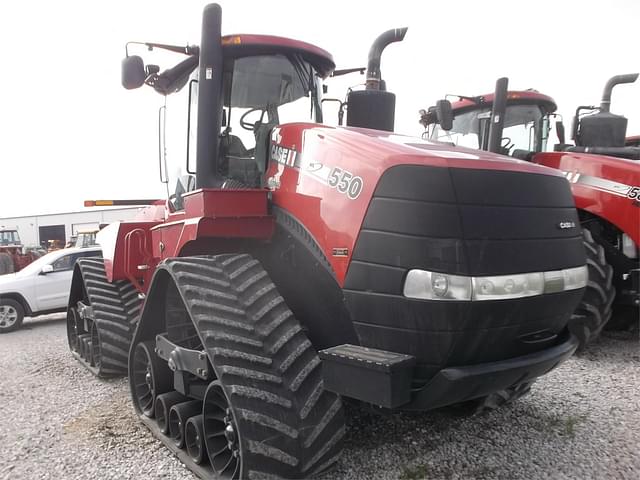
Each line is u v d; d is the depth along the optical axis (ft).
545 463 9.70
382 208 7.91
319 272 8.98
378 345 8.01
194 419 9.84
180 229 10.71
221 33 11.16
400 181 7.85
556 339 9.13
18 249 64.90
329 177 8.93
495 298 7.60
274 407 8.11
